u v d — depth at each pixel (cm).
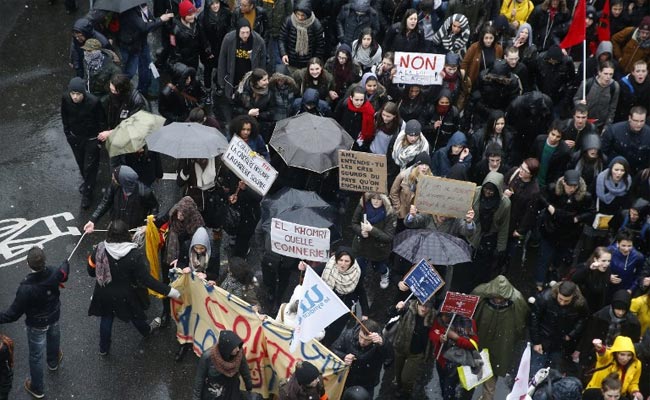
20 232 1255
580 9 1427
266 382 1011
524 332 1134
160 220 1077
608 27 1555
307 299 925
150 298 1159
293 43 1437
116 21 1444
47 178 1353
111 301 1024
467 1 1507
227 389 907
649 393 1010
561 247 1164
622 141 1260
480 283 1146
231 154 1124
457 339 954
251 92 1307
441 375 995
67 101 1230
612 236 1161
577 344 1060
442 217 1109
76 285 1178
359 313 1157
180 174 1157
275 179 1220
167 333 1113
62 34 1669
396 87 1358
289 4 1498
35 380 1011
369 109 1270
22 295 954
